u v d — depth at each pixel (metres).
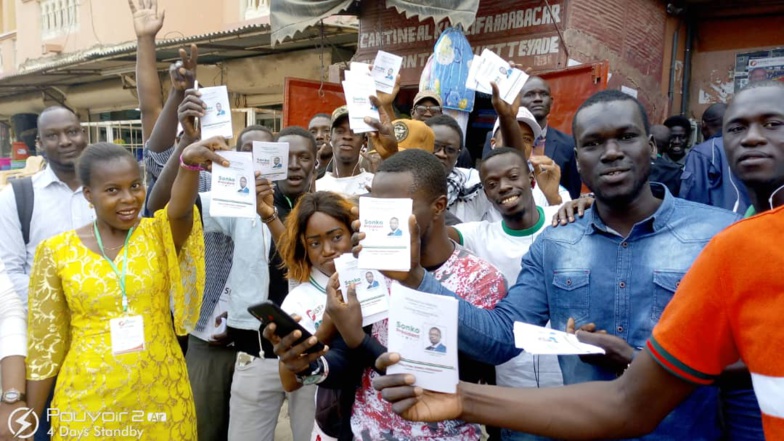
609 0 5.85
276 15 6.66
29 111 15.66
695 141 6.66
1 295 2.56
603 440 1.46
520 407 1.47
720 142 3.95
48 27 14.72
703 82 6.68
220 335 3.19
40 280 2.42
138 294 2.43
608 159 1.76
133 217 2.48
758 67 6.28
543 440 2.13
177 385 2.52
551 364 2.40
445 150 3.49
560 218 2.03
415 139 3.12
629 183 1.76
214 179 2.41
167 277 2.56
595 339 1.69
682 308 1.28
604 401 1.42
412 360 1.47
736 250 1.18
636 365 1.39
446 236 2.11
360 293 1.90
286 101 7.16
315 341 1.81
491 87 3.28
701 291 1.25
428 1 5.31
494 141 3.77
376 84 3.34
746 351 1.17
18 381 2.42
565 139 4.65
